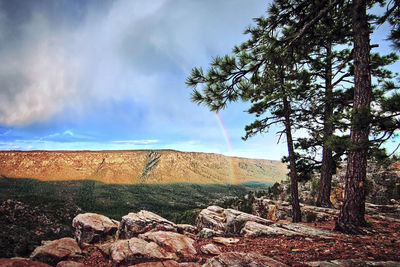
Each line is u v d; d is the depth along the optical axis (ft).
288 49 29.17
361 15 25.61
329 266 13.37
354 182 24.66
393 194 72.43
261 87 34.42
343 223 25.21
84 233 28.78
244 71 28.81
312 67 43.57
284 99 40.91
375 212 43.65
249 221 30.89
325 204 43.73
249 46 31.65
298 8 28.14
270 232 26.04
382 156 20.79
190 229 33.60
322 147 45.57
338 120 22.95
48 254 19.29
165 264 16.16
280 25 30.35
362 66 25.05
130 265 17.69
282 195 139.33
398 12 23.11
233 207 217.97
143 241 21.42
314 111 40.68
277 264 14.08
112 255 19.01
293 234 24.82
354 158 24.82
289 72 36.96
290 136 42.52
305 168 48.96
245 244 22.57
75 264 16.94
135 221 30.19
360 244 19.26
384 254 15.80
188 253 20.25
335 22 35.27
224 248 21.63
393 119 16.39
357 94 25.16
